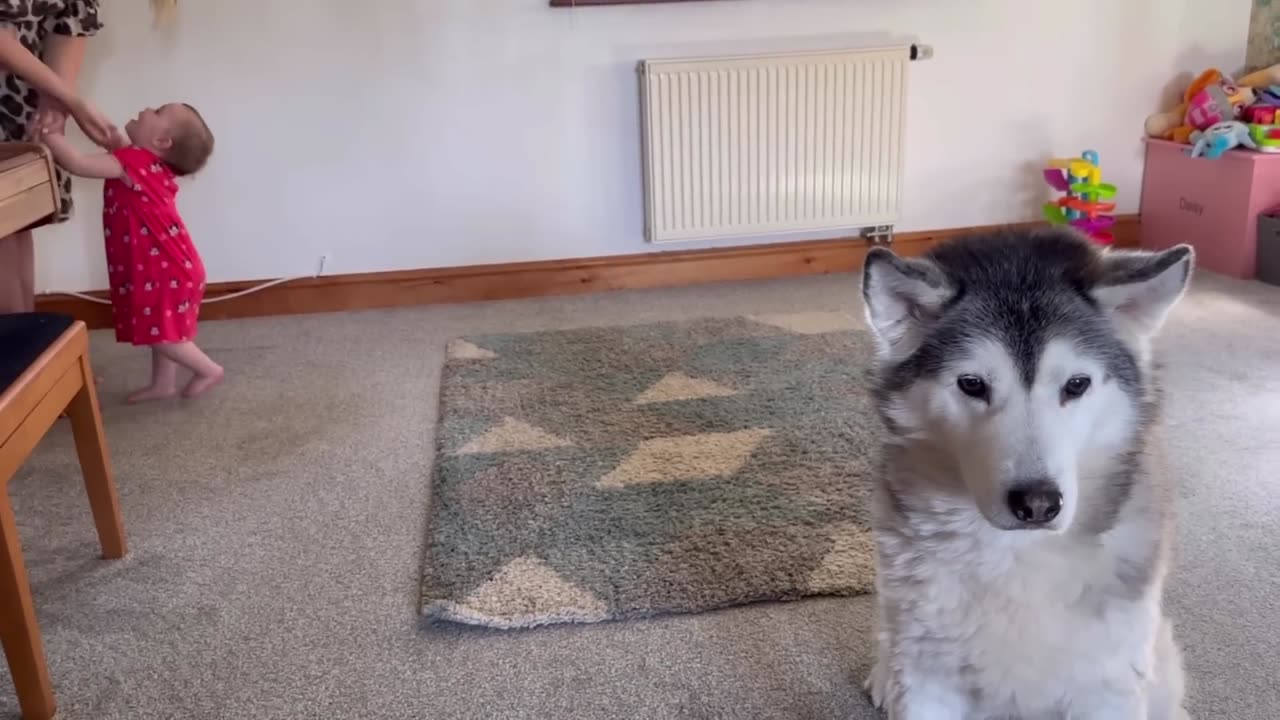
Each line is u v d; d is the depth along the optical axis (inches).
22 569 61.6
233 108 146.6
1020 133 164.1
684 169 152.0
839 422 104.1
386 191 153.4
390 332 144.4
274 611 75.7
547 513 87.3
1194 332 128.2
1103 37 161.0
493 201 156.0
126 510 92.6
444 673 67.6
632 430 104.8
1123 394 46.5
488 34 148.6
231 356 135.8
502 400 114.7
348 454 103.7
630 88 153.0
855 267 165.5
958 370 45.6
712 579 75.9
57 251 147.3
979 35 158.6
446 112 151.1
